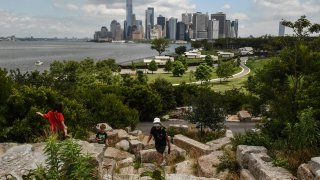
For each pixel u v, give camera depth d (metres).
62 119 10.70
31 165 7.29
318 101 18.61
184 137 19.58
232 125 32.19
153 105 36.66
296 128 11.79
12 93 16.72
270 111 21.98
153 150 15.51
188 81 91.94
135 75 102.62
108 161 10.96
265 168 10.04
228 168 12.10
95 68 76.81
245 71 118.50
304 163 9.55
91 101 26.89
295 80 24.05
